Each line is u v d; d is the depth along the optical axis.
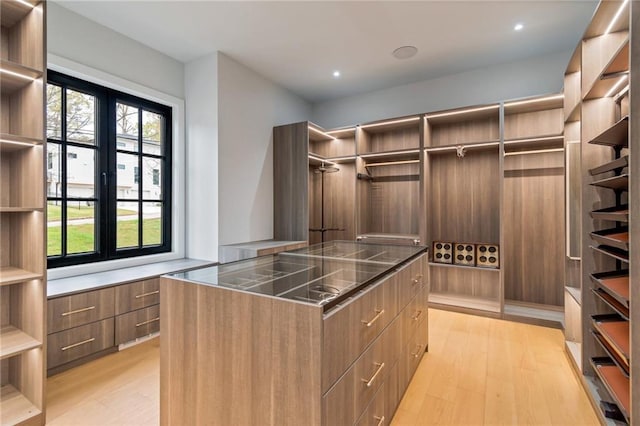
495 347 2.65
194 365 1.40
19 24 1.82
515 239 3.58
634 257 1.32
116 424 1.71
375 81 4.17
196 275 1.56
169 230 3.62
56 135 2.71
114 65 2.99
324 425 1.08
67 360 2.25
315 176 4.73
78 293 2.31
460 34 3.05
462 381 2.13
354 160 4.45
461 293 3.89
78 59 2.73
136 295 2.67
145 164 3.41
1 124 1.87
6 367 1.91
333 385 1.14
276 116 4.23
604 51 1.99
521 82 3.55
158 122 3.56
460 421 1.74
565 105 2.59
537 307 3.40
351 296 1.31
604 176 1.98
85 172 2.91
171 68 3.52
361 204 4.17
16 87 1.83
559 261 3.38
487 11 2.68
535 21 2.82
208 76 3.46
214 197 3.43
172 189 3.64
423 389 2.04
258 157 3.94
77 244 2.85
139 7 2.64
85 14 2.74
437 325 3.14
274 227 4.16
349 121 4.68
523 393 2.00
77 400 1.92
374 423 1.50
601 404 1.75
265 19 2.82
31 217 1.78
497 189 3.63
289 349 1.14
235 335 1.28
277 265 1.84
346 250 2.44
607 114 1.99
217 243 3.42
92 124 2.96
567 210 2.57
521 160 3.54
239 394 1.26
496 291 3.69
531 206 3.51
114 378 2.17
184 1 2.57
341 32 3.03
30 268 1.79
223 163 3.46
